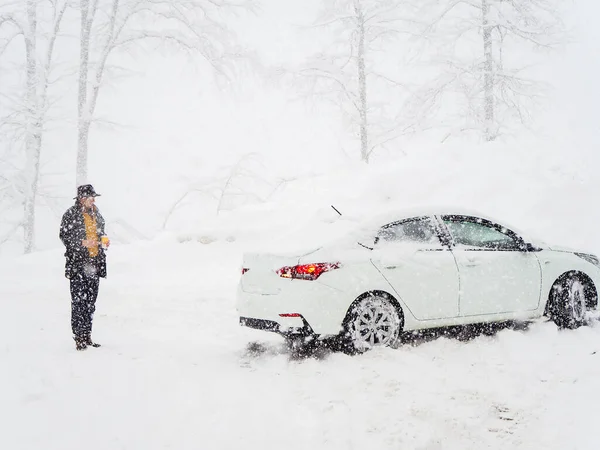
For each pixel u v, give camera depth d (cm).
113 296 938
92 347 560
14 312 785
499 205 1220
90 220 561
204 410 382
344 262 520
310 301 505
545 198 1189
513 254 592
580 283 614
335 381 447
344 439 336
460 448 326
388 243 556
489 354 510
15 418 361
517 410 380
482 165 1384
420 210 588
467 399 402
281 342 595
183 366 494
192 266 1240
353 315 514
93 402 394
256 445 326
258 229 1353
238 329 671
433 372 464
